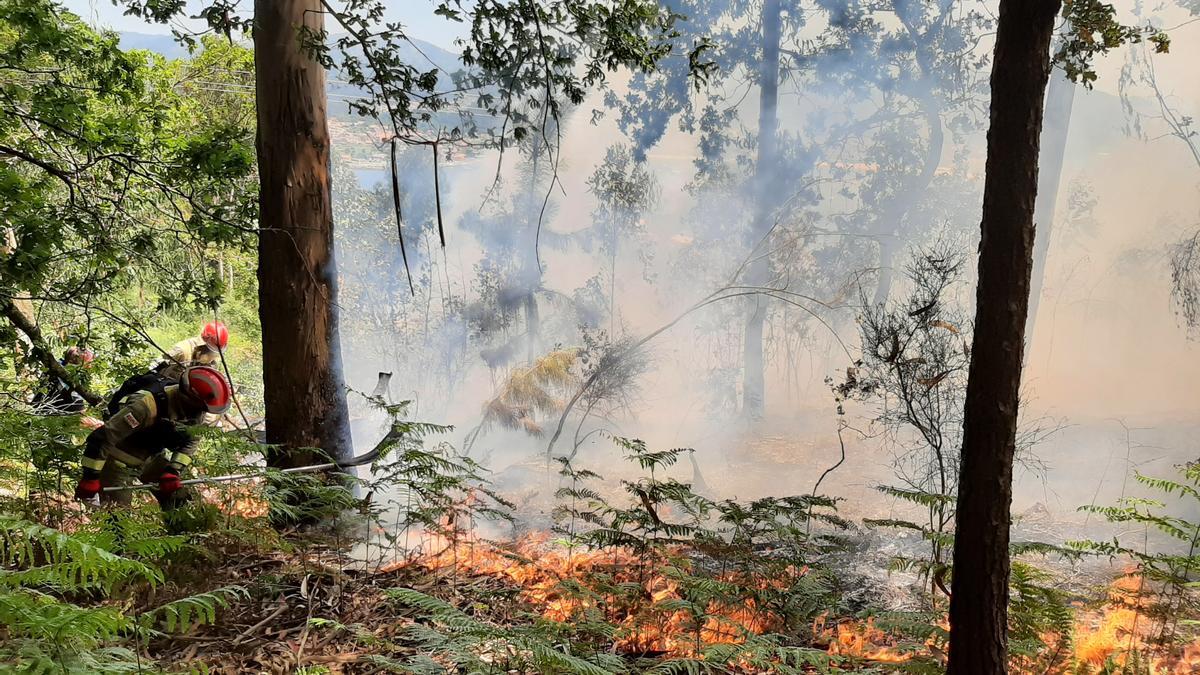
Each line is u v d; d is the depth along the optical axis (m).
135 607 3.92
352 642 4.02
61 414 6.55
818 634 4.47
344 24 6.28
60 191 9.30
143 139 8.63
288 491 5.25
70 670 2.11
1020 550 4.05
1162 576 4.30
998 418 2.82
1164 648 4.12
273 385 6.61
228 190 8.10
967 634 2.93
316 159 6.55
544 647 3.13
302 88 6.47
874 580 5.58
